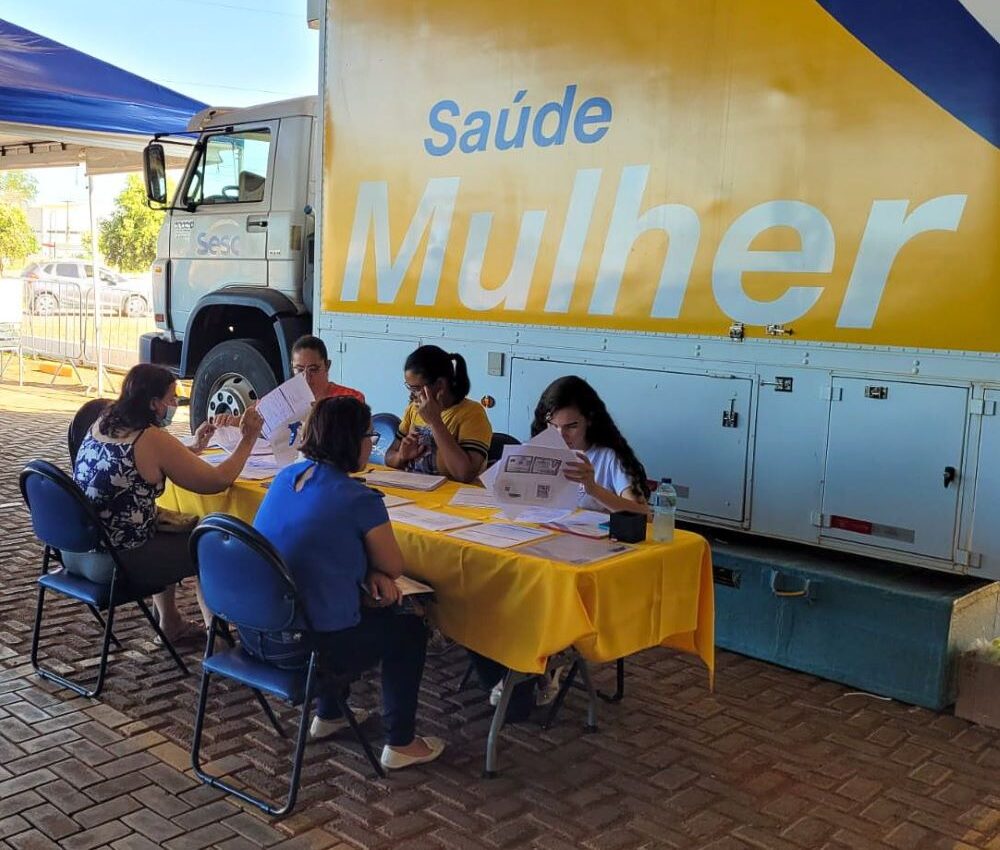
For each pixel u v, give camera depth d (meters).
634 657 4.18
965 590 3.79
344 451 2.96
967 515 3.54
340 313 5.63
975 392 3.49
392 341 5.36
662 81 4.18
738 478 4.11
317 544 2.84
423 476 4.06
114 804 2.90
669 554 3.09
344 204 5.56
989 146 3.39
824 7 3.71
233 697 3.63
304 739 2.86
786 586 4.04
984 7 3.37
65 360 13.46
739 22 3.94
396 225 5.28
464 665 4.02
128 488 3.56
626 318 4.38
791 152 3.84
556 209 4.57
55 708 3.51
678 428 4.27
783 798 3.05
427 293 5.16
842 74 3.69
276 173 6.71
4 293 12.80
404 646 3.07
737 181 3.99
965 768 3.28
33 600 4.63
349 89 5.48
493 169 4.81
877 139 3.63
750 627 4.19
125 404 3.60
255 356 6.74
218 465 3.86
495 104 4.78
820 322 3.82
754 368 4.02
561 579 2.79
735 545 4.36
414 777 3.11
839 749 3.39
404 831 2.79
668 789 3.08
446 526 3.27
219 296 6.88
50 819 2.81
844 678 3.93
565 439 3.58
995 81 3.37
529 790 3.04
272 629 2.82
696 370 4.19
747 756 3.32
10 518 6.14
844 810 2.99
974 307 3.46
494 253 4.83
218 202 7.20
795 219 3.85
